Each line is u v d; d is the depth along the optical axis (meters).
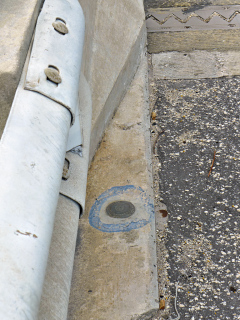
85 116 2.08
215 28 4.64
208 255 2.25
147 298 1.96
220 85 3.75
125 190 2.59
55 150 1.33
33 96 1.43
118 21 3.82
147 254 2.15
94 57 3.08
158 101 3.62
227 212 2.51
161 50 4.36
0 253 0.96
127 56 3.64
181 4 5.14
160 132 3.24
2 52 1.50
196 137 3.15
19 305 0.91
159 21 4.87
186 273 2.16
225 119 3.31
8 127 1.27
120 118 3.27
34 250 1.04
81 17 2.04
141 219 2.37
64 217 1.57
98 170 2.76
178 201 2.62
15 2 1.80
